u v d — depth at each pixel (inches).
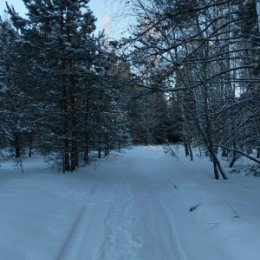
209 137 660.7
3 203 383.9
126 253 301.4
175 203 494.0
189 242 323.3
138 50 330.6
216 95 678.5
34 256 271.7
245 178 678.5
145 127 2282.2
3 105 839.7
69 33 820.6
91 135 888.9
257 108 494.9
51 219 377.7
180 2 299.6
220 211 384.2
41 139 831.7
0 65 858.1
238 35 366.6
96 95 866.8
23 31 791.1
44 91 819.4
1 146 952.9
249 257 257.1
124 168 1093.8
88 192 596.1
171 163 1093.8
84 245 319.6
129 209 471.5
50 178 670.5
